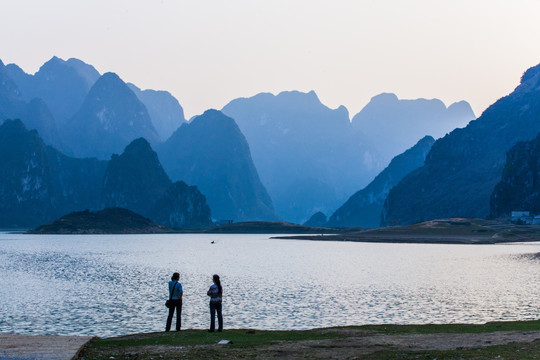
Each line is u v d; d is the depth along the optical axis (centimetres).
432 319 4825
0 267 11750
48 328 4856
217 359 2492
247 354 2598
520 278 8131
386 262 12125
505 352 2531
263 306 5797
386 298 6238
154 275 9838
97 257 15375
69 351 2553
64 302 6419
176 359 2500
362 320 4881
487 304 5594
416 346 2767
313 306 5753
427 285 7438
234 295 6681
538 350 2564
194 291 7256
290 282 8188
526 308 5306
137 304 6241
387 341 2936
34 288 7806
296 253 16638
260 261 13112
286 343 2906
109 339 3092
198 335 3278
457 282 7706
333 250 18275
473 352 2545
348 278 8669
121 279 9125
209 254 16525
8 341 2803
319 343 2889
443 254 14988
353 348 2738
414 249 18400
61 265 12375
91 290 7562
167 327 3503
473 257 13450
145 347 2800
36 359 2394
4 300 6575
